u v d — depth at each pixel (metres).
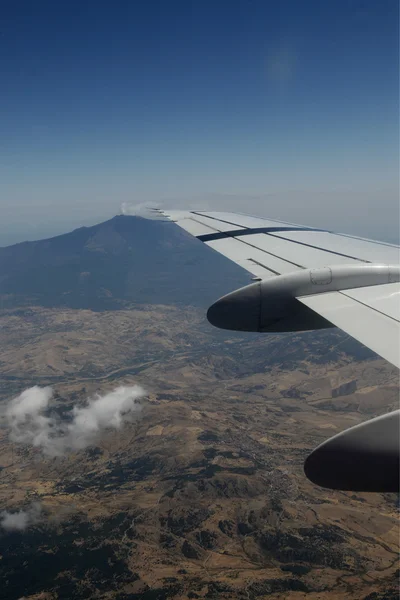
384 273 11.78
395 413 5.58
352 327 8.92
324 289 11.75
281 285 11.80
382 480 5.29
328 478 5.41
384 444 5.27
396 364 7.20
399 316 9.19
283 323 12.09
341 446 5.36
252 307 11.95
